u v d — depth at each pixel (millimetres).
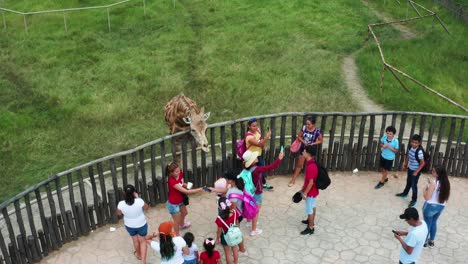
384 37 23359
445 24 25062
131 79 18156
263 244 9219
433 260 8766
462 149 11344
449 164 11508
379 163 11555
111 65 19344
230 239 7898
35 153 13352
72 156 13242
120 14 25156
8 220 8367
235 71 18750
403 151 11516
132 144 13797
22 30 23062
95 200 9508
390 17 26469
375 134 14289
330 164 11664
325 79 18344
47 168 12688
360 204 10445
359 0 29031
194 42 22156
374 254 8961
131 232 8414
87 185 11586
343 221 9891
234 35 22781
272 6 27125
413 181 10070
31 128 14656
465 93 17656
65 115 15398
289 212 10188
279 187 11078
